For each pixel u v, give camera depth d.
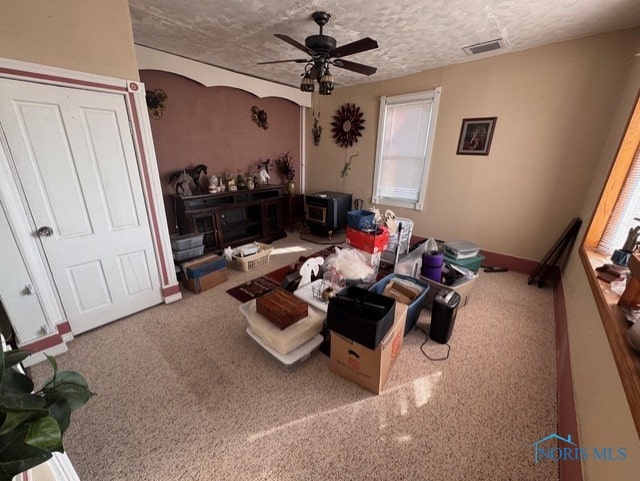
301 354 1.71
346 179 4.71
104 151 1.95
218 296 2.66
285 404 1.52
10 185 1.61
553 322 2.29
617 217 2.05
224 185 3.89
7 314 1.67
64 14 1.64
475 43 2.72
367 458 1.26
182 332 2.11
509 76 2.98
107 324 2.19
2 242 1.61
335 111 4.57
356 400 1.55
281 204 4.53
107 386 1.62
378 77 3.82
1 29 1.47
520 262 3.28
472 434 1.36
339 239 4.43
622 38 2.40
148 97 3.09
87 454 1.26
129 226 2.17
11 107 1.56
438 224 3.87
